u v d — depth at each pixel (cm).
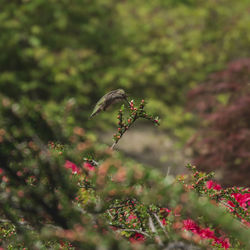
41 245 241
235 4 1471
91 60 1268
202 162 725
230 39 1384
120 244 206
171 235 236
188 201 224
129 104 302
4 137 247
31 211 229
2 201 225
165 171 979
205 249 235
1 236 276
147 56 1370
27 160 243
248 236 222
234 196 342
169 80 1355
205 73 1367
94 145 274
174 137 1205
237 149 712
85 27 1281
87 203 236
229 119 750
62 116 302
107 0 1361
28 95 1200
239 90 808
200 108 866
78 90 1220
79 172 259
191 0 1502
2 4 1216
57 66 1203
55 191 238
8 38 1185
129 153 1089
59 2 1262
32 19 1234
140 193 229
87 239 207
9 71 1230
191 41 1380
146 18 1408
